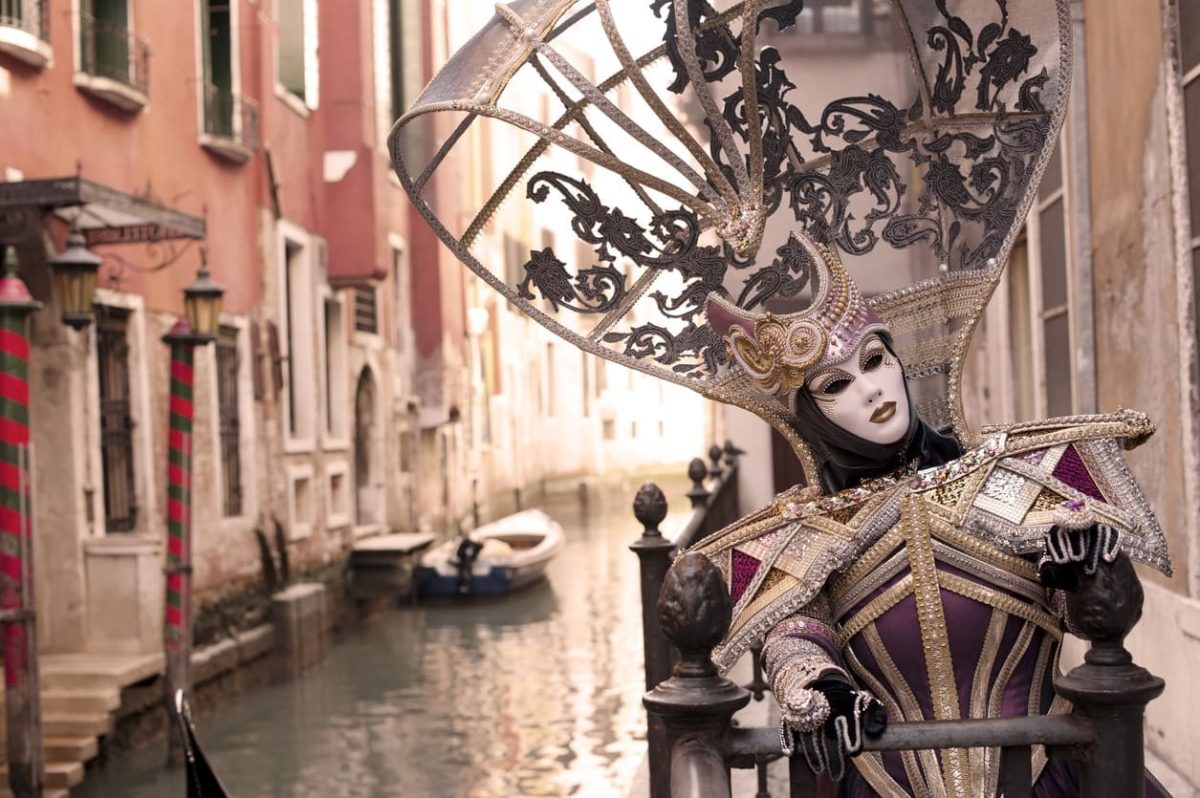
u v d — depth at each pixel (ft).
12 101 33.88
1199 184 14.52
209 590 44.06
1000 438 6.48
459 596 64.39
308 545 55.01
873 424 6.36
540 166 7.23
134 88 39.27
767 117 7.20
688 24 6.59
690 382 6.90
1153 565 5.92
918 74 7.32
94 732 32.01
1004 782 5.41
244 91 49.78
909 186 7.34
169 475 35.78
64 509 34.94
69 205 31.37
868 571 6.42
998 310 28.66
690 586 5.16
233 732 37.55
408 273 75.72
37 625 32.40
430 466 80.18
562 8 6.75
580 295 7.05
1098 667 5.18
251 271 50.42
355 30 59.52
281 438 52.47
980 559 6.32
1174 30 15.01
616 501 137.39
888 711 6.43
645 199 7.09
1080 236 19.22
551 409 140.87
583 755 32.83
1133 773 5.13
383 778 31.78
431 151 7.27
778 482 43.47
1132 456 17.20
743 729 5.39
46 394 34.76
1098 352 18.93
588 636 52.21
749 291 6.93
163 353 42.27
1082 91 19.21
